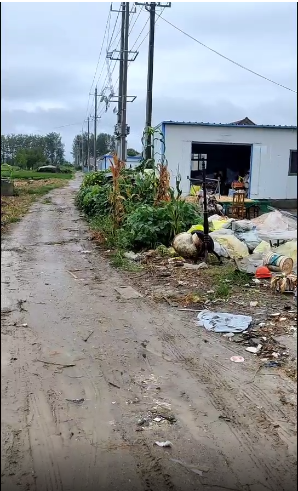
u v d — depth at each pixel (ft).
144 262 24.39
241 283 19.84
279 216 34.37
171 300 17.74
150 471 8.06
